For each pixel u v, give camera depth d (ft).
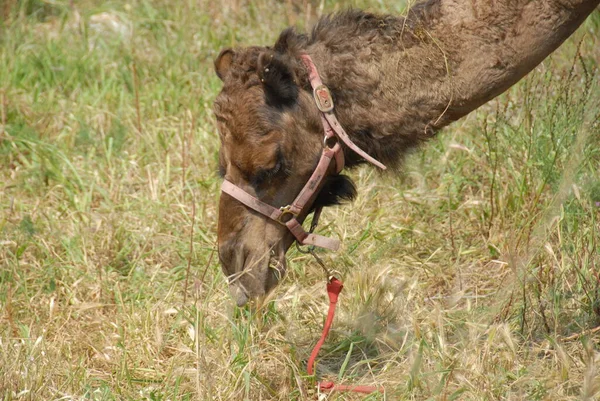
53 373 26.18
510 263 27.40
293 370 25.20
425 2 24.82
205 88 44.68
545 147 34.12
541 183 33.17
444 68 24.17
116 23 52.54
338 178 25.40
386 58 24.13
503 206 33.63
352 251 32.40
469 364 25.17
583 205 31.17
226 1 51.93
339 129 23.89
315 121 23.89
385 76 24.11
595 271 28.84
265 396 25.25
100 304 29.81
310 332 28.19
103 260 33.19
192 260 32.83
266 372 26.12
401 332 27.25
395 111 24.26
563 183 30.40
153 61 47.70
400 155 25.27
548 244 28.58
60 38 50.08
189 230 34.88
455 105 24.53
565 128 33.83
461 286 30.19
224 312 28.63
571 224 31.37
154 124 41.91
